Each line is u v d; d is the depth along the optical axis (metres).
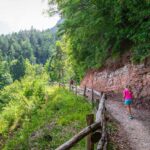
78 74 53.75
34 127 20.48
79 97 26.98
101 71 35.72
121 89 26.77
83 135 7.64
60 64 84.81
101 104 13.95
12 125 26.67
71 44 41.31
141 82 22.02
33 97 32.00
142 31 22.30
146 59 22.30
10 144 18.69
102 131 8.52
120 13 24.05
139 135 13.19
